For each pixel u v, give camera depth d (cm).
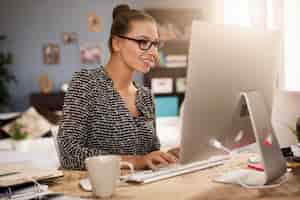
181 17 619
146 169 156
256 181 134
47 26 599
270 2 272
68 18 604
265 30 144
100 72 176
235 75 134
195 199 117
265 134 135
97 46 611
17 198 120
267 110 149
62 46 605
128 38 168
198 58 125
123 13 174
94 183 121
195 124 131
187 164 149
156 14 613
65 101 171
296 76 258
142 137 178
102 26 611
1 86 574
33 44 597
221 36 128
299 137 177
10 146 363
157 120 443
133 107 183
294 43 257
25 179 128
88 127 172
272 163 132
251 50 138
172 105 583
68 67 607
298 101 202
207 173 148
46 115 455
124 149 173
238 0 307
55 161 294
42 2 596
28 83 599
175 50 624
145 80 611
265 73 145
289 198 117
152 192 125
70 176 148
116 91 174
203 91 128
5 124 420
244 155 179
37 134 414
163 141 353
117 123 172
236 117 141
